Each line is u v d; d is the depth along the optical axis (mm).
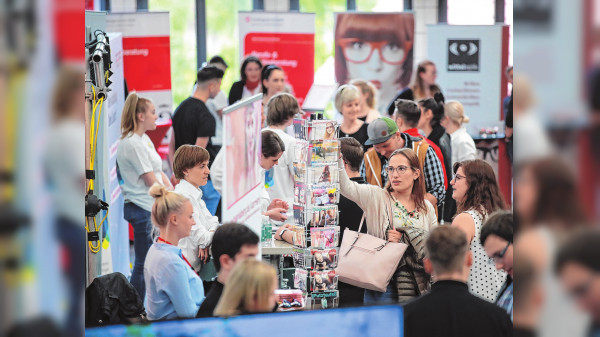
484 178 9953
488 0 21312
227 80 20922
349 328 9812
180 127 15789
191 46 20578
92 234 9961
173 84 20594
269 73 16828
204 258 10914
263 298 9406
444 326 8297
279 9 21047
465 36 19625
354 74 19875
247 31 19250
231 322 9336
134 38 17672
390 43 19859
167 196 9859
